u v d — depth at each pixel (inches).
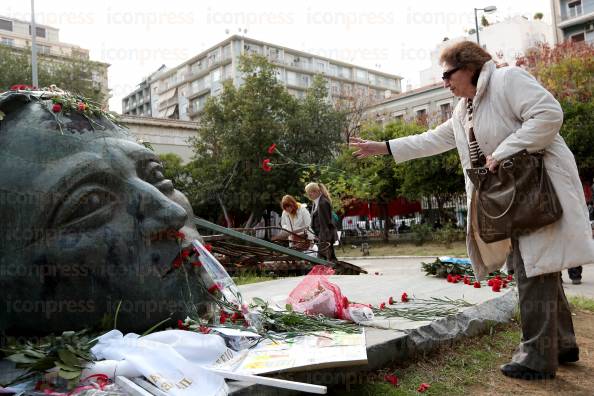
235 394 79.8
